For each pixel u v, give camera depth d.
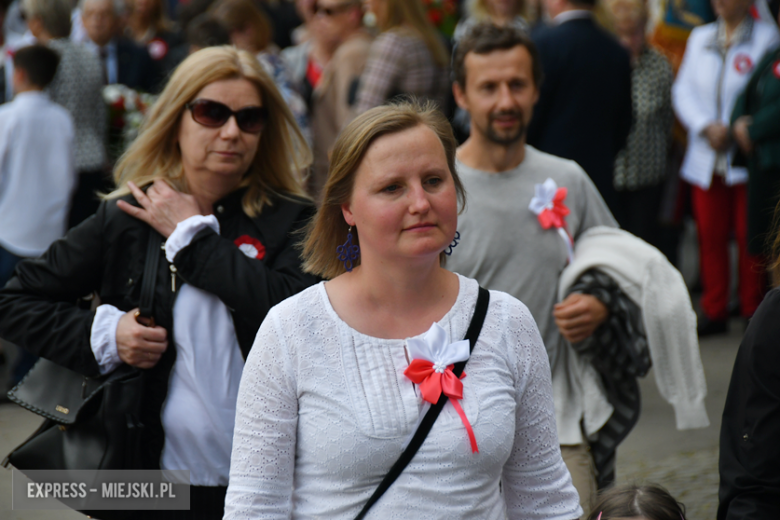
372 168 6.80
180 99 9.88
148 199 9.62
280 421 6.87
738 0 22.59
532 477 7.35
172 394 9.39
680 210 27.48
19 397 9.61
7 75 24.41
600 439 11.93
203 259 9.22
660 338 11.23
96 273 9.73
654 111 24.02
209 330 9.37
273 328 6.98
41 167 21.33
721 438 7.35
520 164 11.78
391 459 6.62
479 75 11.49
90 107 24.56
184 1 39.56
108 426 9.05
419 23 20.08
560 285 11.46
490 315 7.14
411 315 7.05
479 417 6.72
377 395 6.72
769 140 20.44
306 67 27.23
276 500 6.89
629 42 23.81
